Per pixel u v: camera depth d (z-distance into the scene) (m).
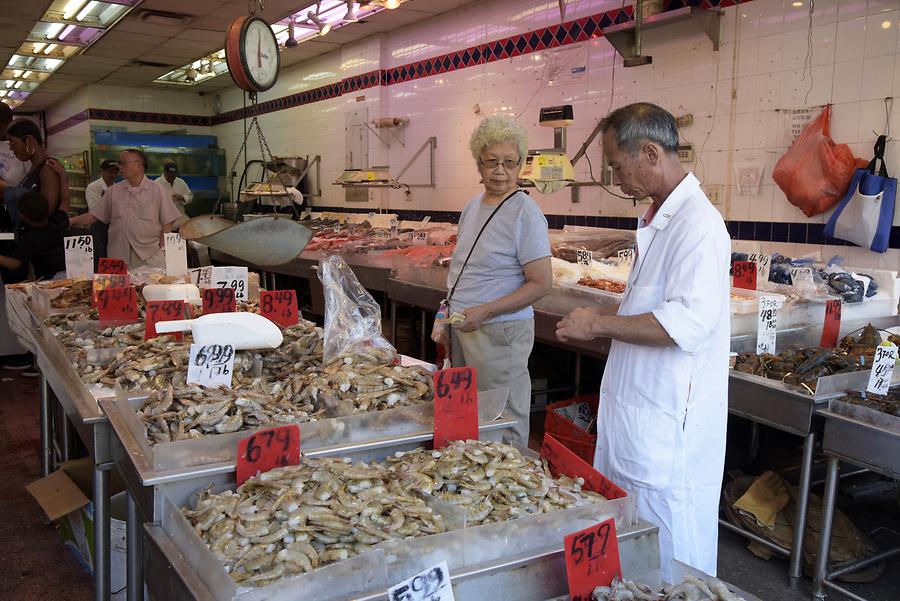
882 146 3.88
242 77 4.17
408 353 5.89
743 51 4.53
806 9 4.18
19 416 4.74
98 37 8.12
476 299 2.78
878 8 3.86
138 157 5.27
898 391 2.95
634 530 1.58
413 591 1.31
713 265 1.91
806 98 4.23
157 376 2.21
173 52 8.99
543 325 4.02
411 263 5.03
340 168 8.92
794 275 3.76
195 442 1.67
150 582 1.56
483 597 1.40
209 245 2.53
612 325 2.00
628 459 2.09
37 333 3.40
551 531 1.51
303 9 6.83
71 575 2.84
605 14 5.37
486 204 2.79
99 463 2.10
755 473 3.71
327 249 6.42
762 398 2.87
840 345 3.27
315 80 9.26
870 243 3.89
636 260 2.12
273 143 10.60
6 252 5.70
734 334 3.41
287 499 1.49
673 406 2.00
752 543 3.08
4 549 3.04
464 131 6.89
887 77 3.85
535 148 6.14
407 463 1.73
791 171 4.16
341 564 1.29
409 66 7.52
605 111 5.50
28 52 9.07
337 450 1.80
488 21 6.44
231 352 2.15
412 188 7.70
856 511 3.43
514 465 1.70
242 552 1.35
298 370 2.32
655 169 1.99
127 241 5.36
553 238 5.10
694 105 4.86
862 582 2.81
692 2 4.75
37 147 5.33
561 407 3.77
